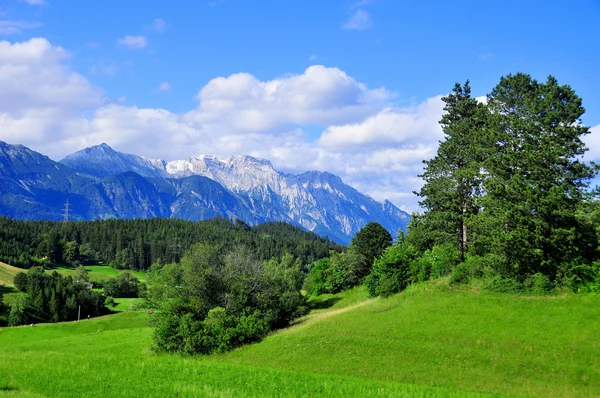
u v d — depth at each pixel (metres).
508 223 51.81
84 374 33.19
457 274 55.88
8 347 61.12
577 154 50.41
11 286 133.88
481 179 59.19
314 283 100.50
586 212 52.00
